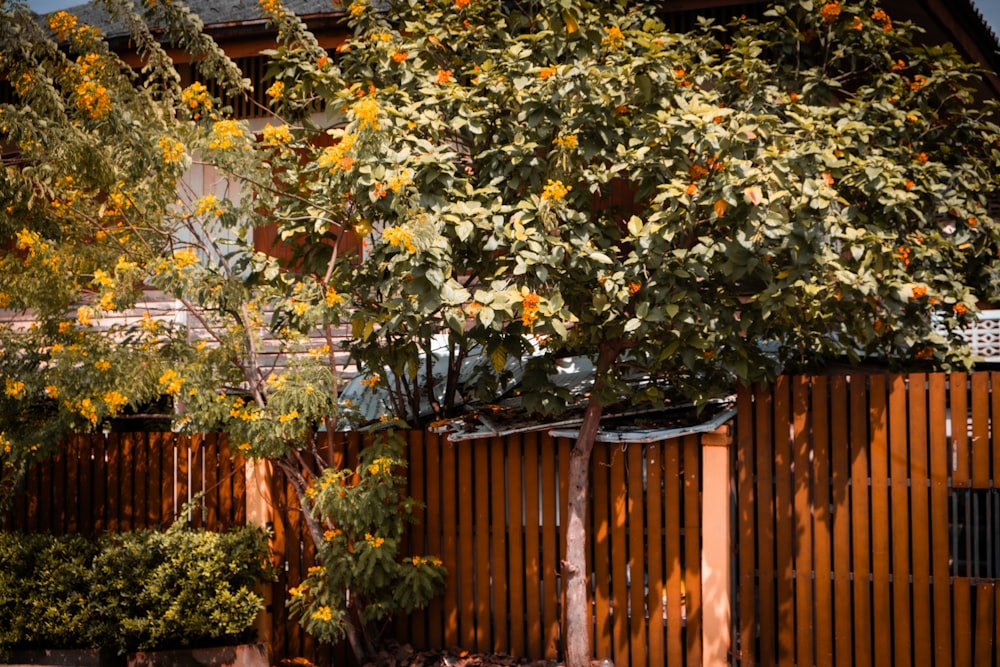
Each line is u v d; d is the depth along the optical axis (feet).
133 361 26.25
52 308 27.30
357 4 30.19
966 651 25.71
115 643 28.25
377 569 26.81
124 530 30.76
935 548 25.99
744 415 27.25
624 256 30.12
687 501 27.17
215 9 40.14
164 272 25.39
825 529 26.68
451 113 26.12
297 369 27.61
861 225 27.66
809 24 33.30
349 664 29.04
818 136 27.02
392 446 28.04
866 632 26.32
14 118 24.82
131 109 26.68
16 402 27.35
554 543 28.04
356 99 26.94
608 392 26.21
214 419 26.30
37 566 28.66
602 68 25.53
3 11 25.70
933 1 36.99
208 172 39.47
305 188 27.48
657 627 27.27
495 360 25.21
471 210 23.18
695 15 38.40
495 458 28.55
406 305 23.12
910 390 26.30
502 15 29.89
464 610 28.63
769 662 26.81
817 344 28.45
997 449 25.67
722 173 22.90
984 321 36.14
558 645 27.96
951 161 33.22
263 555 28.89
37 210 26.40
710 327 24.85
